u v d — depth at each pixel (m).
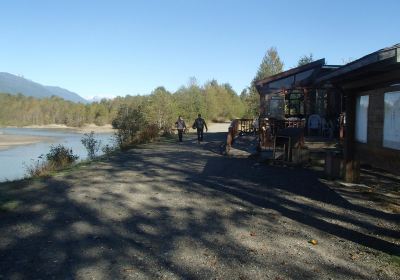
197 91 66.06
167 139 27.06
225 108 82.75
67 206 7.80
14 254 5.25
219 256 5.21
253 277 4.57
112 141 27.89
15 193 8.98
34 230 6.27
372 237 5.98
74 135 78.50
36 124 132.25
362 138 11.46
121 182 10.39
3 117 137.12
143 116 26.20
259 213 7.31
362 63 6.70
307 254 5.29
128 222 6.73
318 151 15.02
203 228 6.41
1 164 29.12
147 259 5.09
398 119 9.05
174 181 10.52
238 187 9.67
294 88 23.25
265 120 20.11
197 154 17.08
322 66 22.53
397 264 4.96
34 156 36.38
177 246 5.58
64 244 5.63
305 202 8.12
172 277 4.56
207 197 8.61
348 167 10.15
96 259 5.08
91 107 127.38
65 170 12.62
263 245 5.62
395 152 9.23
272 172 11.88
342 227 6.46
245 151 16.98
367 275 4.64
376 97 10.31
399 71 7.34
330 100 23.06
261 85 23.84
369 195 8.68
